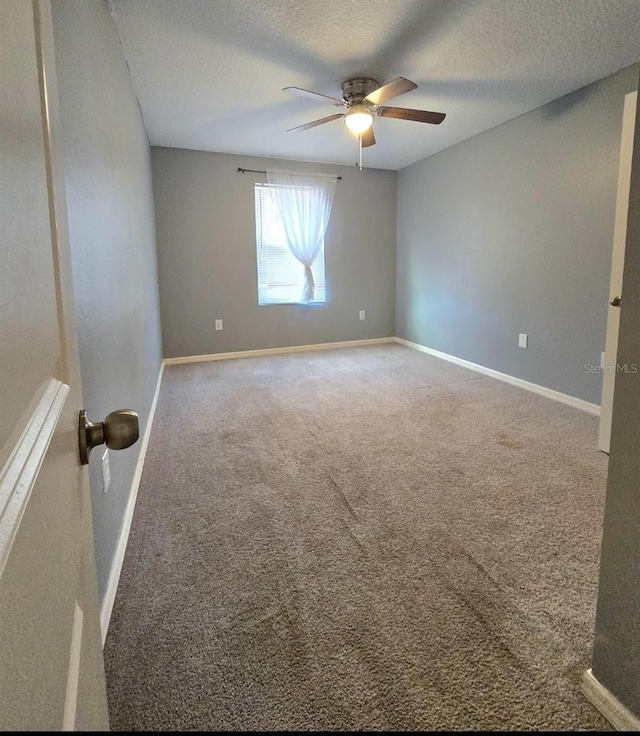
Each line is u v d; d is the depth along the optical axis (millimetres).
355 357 5020
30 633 355
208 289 4910
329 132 3984
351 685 1121
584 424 2926
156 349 3924
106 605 1340
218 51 2508
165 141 4270
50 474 450
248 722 1030
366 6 2131
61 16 1153
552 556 1610
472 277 4324
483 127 3875
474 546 1674
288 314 5336
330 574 1532
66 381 588
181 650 1229
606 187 2957
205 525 1831
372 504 1977
